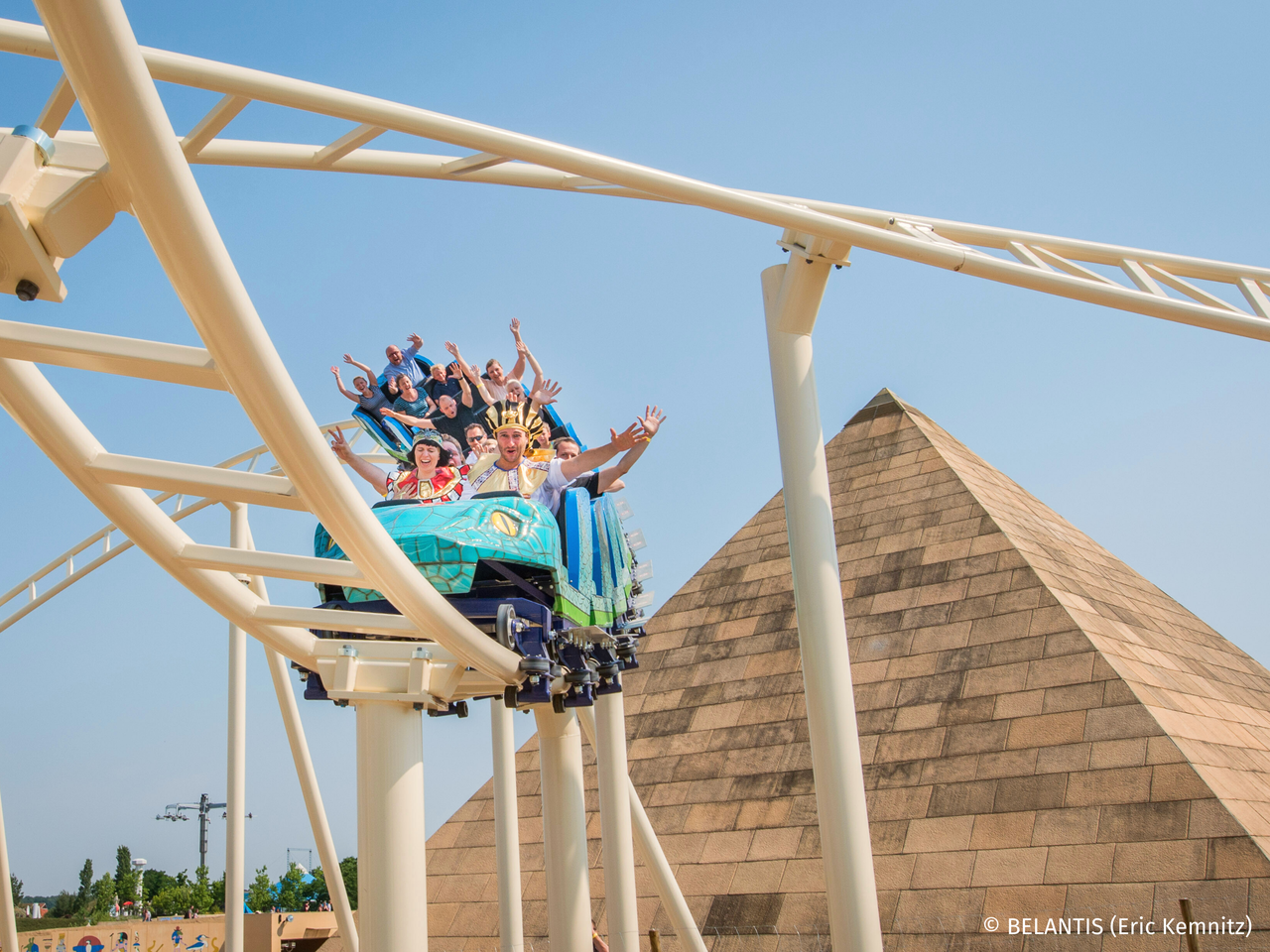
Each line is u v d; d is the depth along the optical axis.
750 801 24.88
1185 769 20.06
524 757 29.45
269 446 6.96
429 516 11.01
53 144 5.71
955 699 23.81
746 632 29.02
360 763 10.82
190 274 5.56
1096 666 22.58
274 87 7.37
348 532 7.83
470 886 27.02
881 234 10.31
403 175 9.30
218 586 9.38
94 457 7.51
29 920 77.62
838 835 10.98
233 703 18.62
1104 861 19.73
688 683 28.55
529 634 11.12
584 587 12.59
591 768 28.31
